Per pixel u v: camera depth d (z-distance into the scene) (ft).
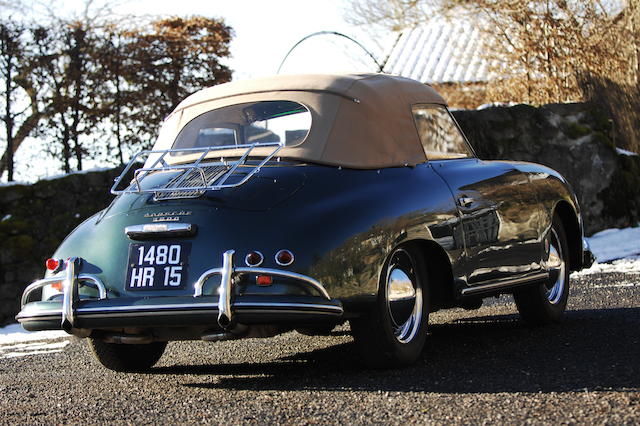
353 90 15.78
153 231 13.96
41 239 33.22
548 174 19.75
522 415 11.11
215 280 13.44
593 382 12.87
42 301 14.58
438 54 87.25
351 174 14.80
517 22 54.08
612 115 50.47
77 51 37.50
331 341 19.75
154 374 16.42
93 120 38.06
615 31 51.42
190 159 15.90
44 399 14.35
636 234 43.29
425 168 15.99
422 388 13.16
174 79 40.47
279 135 15.38
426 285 15.52
